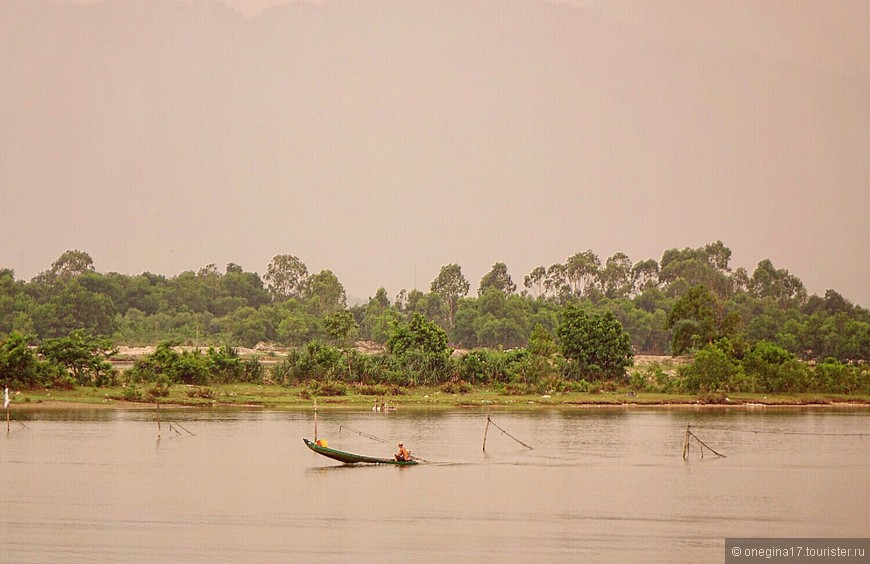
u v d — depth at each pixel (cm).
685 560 18638
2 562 17650
